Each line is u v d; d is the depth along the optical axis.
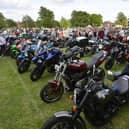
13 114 5.27
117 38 11.82
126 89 4.66
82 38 11.97
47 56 7.55
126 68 5.60
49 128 3.58
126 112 5.16
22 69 8.93
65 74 5.83
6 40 14.45
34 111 5.39
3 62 11.59
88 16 71.19
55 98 5.82
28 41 11.39
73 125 3.68
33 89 6.96
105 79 6.83
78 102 3.82
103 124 4.32
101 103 4.08
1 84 7.59
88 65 6.05
